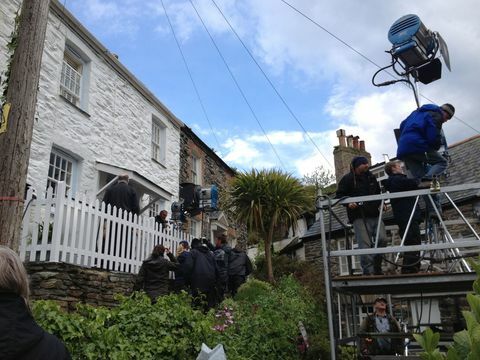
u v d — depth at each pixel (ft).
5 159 14.20
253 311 26.25
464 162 43.70
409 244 17.58
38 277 19.69
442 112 17.33
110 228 24.94
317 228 56.03
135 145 40.27
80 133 33.09
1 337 5.68
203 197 41.06
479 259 8.67
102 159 35.35
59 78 31.48
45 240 20.97
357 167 18.34
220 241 35.68
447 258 17.88
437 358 7.68
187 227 49.70
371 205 18.25
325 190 85.76
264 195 46.26
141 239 27.91
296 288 41.83
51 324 11.35
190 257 27.20
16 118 14.57
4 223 13.74
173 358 14.67
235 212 47.75
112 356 12.39
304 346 25.58
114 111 37.68
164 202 43.70
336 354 15.20
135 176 35.24
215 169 58.95
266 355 21.30
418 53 18.29
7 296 6.08
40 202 21.71
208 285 27.02
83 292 20.95
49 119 30.01
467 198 36.47
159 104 44.83
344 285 16.19
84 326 12.11
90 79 35.04
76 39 33.81
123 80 39.52
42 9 15.98
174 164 47.14
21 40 15.44
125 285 24.17
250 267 35.32
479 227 35.32
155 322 15.07
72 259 21.74
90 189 33.47
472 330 7.02
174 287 27.27
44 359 5.93
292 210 46.50
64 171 31.81
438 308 31.09
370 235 17.85
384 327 21.21
